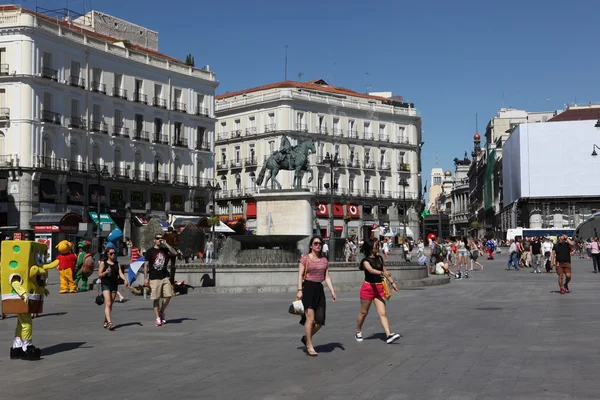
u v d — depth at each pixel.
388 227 95.94
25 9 62.62
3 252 10.70
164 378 9.19
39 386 8.82
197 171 75.75
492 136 138.62
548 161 85.19
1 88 58.38
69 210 61.53
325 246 38.09
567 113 100.56
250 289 23.42
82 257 26.83
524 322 14.62
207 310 18.14
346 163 94.69
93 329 14.60
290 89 89.88
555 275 34.12
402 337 12.61
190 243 32.72
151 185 69.50
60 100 60.97
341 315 16.55
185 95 74.31
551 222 85.75
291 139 89.19
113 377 9.32
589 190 83.69
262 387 8.52
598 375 8.88
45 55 60.00
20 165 57.72
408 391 8.13
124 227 66.56
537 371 9.17
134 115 68.50
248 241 27.78
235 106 94.75
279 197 31.48
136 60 68.75
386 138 100.38
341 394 8.05
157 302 14.98
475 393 7.96
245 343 12.17
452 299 20.78
